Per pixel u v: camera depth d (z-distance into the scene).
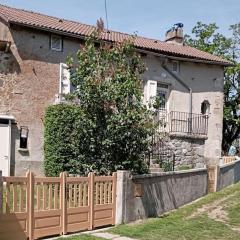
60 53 18.70
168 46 24.55
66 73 18.77
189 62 23.56
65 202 10.12
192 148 22.38
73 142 13.09
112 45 13.62
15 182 8.97
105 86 12.49
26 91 17.77
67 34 18.55
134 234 10.52
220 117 24.52
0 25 17.61
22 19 17.98
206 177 17.80
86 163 12.62
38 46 18.16
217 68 24.62
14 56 17.56
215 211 14.34
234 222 12.79
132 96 12.67
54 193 9.87
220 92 24.62
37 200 9.44
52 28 18.06
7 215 8.77
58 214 9.94
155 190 13.53
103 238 9.92
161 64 22.30
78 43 19.23
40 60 18.17
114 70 12.81
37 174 17.81
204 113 24.08
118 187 11.74
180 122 22.78
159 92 22.58
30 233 9.21
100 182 11.21
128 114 12.28
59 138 16.27
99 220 11.09
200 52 25.81
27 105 17.75
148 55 21.77
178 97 23.03
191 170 16.36
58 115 16.48
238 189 18.75
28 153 17.66
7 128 17.19
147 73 21.70
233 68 34.22
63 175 10.09
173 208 14.73
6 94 17.34
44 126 17.59
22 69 17.72
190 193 16.19
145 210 12.89
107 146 12.42
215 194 17.50
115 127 12.37
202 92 23.97
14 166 17.34
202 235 10.94
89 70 12.69
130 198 12.15
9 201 8.84
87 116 12.60
